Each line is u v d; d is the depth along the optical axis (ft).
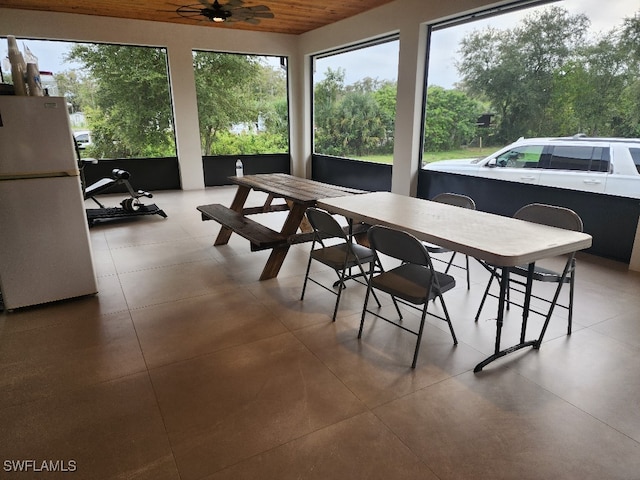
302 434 5.81
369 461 5.34
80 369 7.34
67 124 9.12
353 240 12.34
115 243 14.88
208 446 5.60
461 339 8.34
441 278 8.07
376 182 23.00
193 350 7.95
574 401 6.47
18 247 9.21
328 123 26.55
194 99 24.86
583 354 7.77
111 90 23.68
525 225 8.02
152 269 12.33
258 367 7.39
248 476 5.11
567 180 13.96
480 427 5.93
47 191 9.23
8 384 6.93
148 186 25.57
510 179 15.72
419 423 6.01
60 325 8.92
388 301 10.17
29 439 5.74
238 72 26.61
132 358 7.68
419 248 6.91
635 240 12.03
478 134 16.58
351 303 10.05
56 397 6.61
